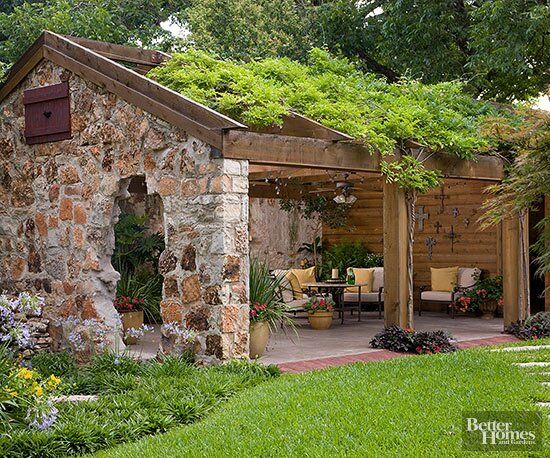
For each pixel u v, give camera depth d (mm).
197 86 10500
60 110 11008
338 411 7000
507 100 19125
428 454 5836
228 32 19469
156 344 11711
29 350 10359
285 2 20047
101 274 10562
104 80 10242
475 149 12141
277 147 9445
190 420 7168
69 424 6621
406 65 18375
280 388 8031
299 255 18906
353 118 10727
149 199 16734
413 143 11156
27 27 17281
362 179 14320
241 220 9148
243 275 9188
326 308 13453
